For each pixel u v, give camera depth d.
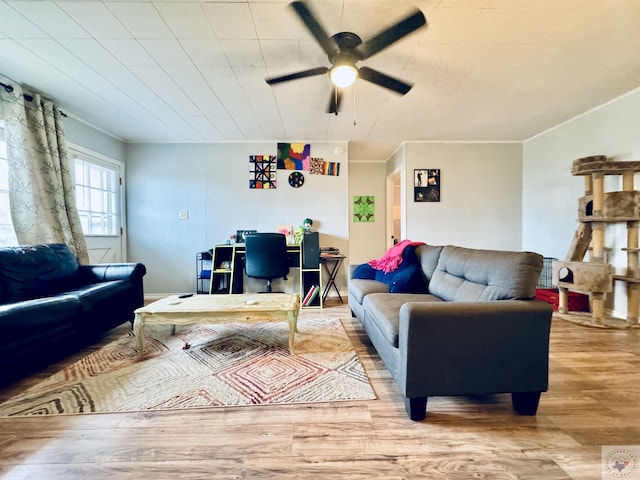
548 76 2.52
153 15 1.77
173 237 4.16
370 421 1.38
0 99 2.52
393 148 4.71
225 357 2.11
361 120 3.47
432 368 1.35
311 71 1.97
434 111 3.22
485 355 1.36
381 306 1.91
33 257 2.39
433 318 1.34
